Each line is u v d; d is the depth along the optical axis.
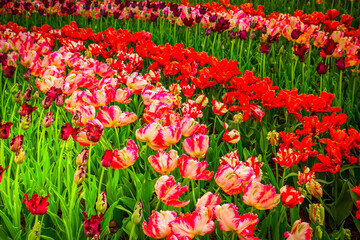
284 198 1.92
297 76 5.07
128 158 2.08
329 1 9.56
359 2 9.08
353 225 2.63
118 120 2.50
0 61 3.76
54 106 3.83
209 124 3.93
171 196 1.79
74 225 2.17
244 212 2.25
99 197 1.70
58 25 7.67
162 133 2.21
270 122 3.87
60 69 3.71
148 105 2.79
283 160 2.34
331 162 2.44
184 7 6.79
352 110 3.87
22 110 2.22
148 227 1.61
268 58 5.50
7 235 2.10
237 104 4.01
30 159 2.81
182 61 4.53
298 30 4.92
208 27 6.37
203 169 1.94
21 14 7.72
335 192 2.59
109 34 5.09
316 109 3.13
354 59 4.46
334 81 4.58
